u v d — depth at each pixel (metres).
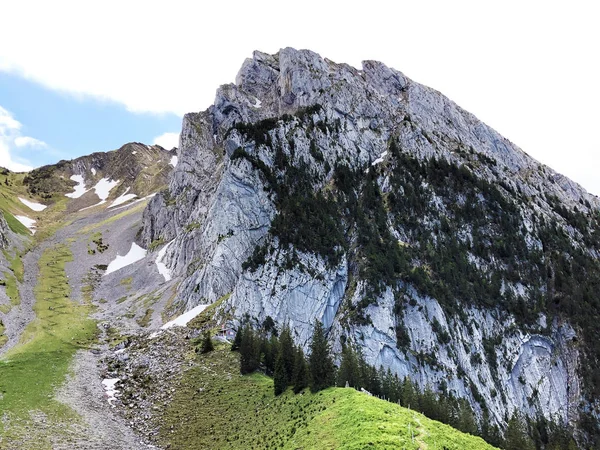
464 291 148.38
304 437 60.00
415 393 94.12
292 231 143.25
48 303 162.38
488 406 126.50
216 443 69.88
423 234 160.25
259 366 97.00
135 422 81.06
